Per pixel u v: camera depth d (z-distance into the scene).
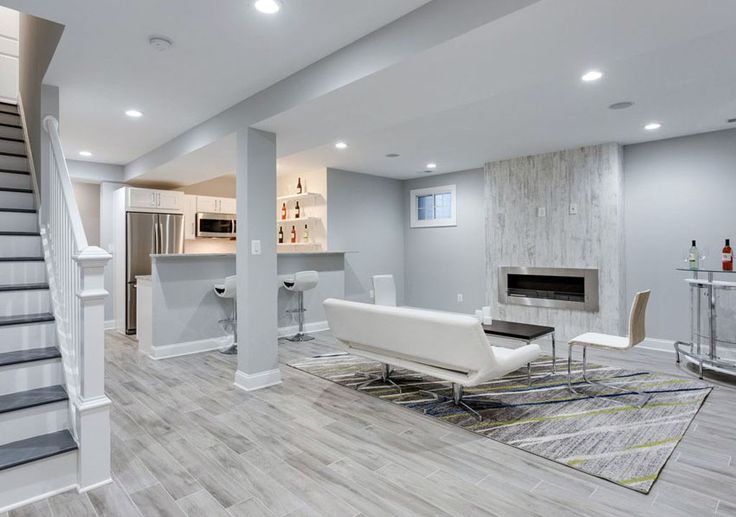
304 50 2.81
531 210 5.86
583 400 3.42
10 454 2.06
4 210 3.26
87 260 2.13
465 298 7.13
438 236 7.50
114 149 5.39
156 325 4.74
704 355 4.12
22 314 2.78
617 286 5.16
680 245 4.94
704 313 4.17
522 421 3.02
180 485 2.21
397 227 7.95
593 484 2.21
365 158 6.12
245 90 3.48
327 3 2.27
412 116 3.40
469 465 2.42
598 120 4.31
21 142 4.03
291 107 3.18
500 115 4.14
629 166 5.31
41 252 3.22
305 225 7.25
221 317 5.25
